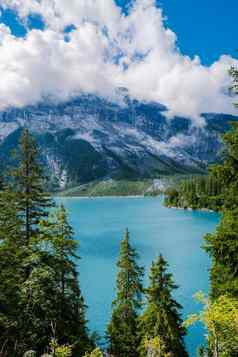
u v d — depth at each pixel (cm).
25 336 2073
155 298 2966
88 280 6762
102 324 4672
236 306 1420
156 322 2864
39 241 2294
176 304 2961
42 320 2148
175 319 2919
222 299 1436
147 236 12412
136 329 3256
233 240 1494
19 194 2420
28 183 2436
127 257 3375
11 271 2189
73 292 2575
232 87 1510
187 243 10756
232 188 1547
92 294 5909
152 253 9350
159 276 2992
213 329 1370
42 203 2484
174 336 2822
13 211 2388
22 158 2459
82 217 19850
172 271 7306
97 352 1722
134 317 3325
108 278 6888
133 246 10444
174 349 2800
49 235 2409
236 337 1363
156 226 15062
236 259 1505
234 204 1565
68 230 2547
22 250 2247
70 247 2498
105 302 5506
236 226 1508
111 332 3319
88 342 2675
